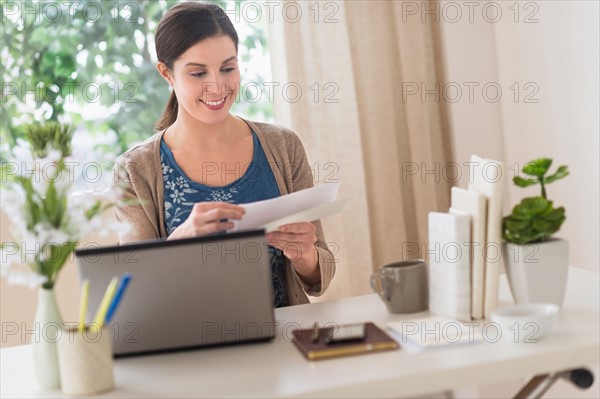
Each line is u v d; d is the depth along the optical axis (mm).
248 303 1538
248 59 3457
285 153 2268
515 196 3307
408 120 3375
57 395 1374
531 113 3170
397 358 1360
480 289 1528
